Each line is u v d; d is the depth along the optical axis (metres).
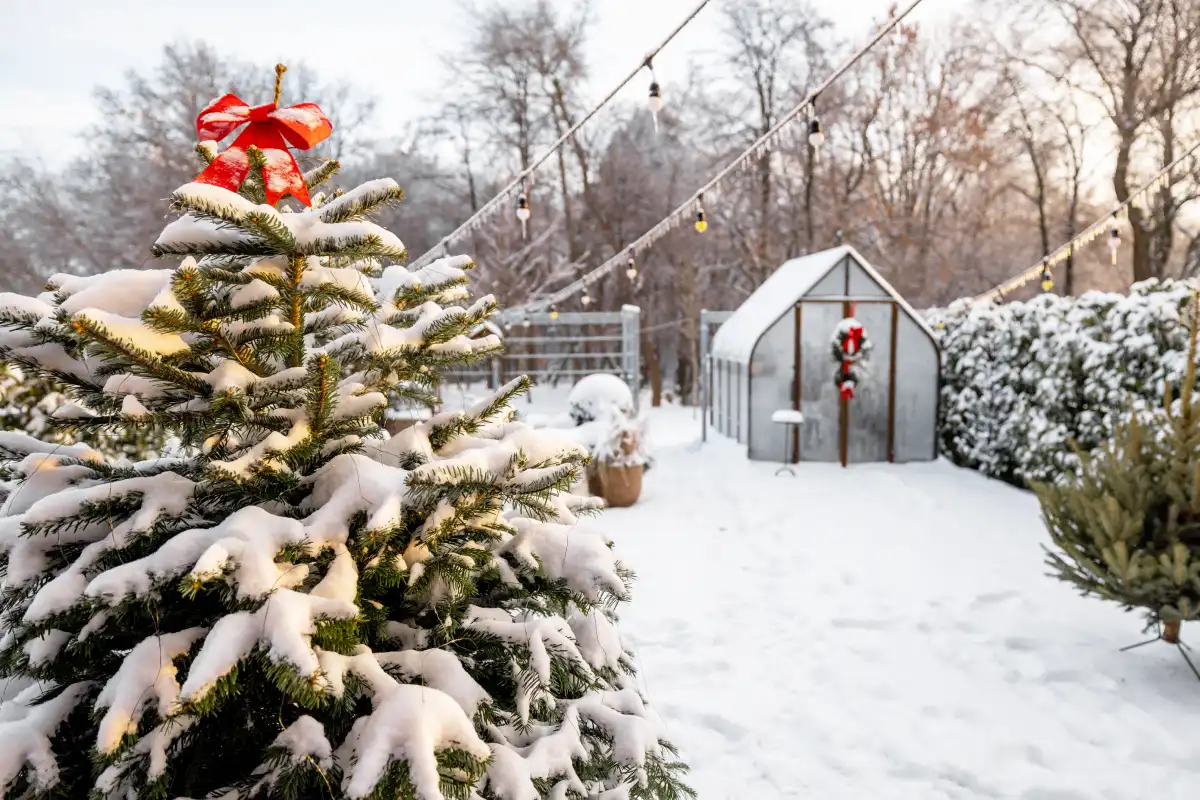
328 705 1.26
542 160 5.26
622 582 1.57
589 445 7.97
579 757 1.55
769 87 21.45
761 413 10.12
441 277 1.60
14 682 1.47
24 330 1.28
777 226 22.89
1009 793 3.01
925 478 9.06
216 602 1.33
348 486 1.35
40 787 1.13
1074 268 23.00
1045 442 7.68
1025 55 18.53
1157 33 16.70
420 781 1.09
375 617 1.38
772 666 4.20
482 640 1.50
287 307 1.32
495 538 1.54
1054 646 4.25
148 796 1.16
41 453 1.45
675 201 23.81
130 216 17.86
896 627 4.65
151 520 1.24
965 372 9.50
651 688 3.98
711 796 3.07
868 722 3.57
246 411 1.27
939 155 21.62
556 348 24.31
